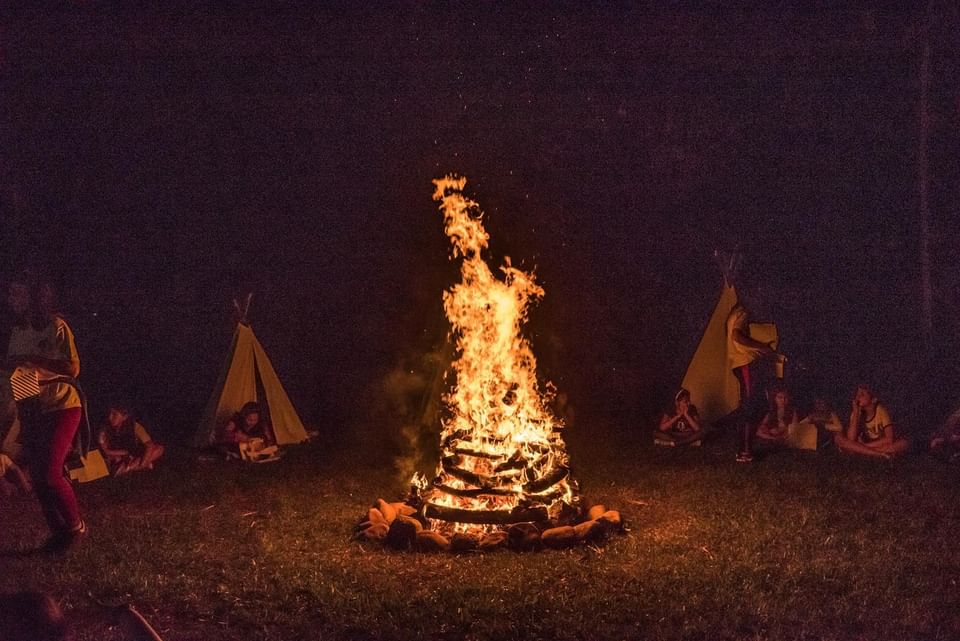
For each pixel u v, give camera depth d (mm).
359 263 20656
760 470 10195
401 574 7367
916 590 6902
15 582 7176
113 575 7250
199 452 11273
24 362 7812
